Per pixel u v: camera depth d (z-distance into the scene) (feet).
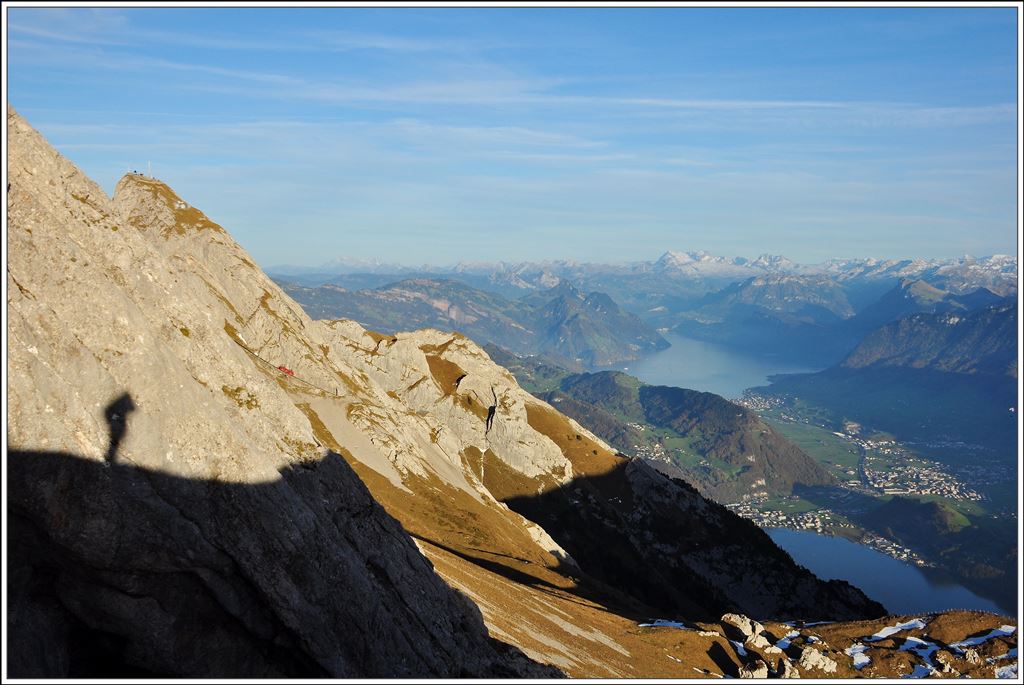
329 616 141.08
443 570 233.35
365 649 145.89
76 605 122.01
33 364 116.26
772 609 641.40
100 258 152.15
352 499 170.60
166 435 128.57
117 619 123.75
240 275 517.96
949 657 273.75
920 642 291.79
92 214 155.53
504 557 382.63
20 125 143.13
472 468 652.48
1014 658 271.90
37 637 116.16
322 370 491.72
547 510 636.89
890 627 311.88
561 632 235.20
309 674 140.56
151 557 123.24
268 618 135.95
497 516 468.75
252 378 170.19
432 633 163.73
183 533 126.31
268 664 138.31
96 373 123.03
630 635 271.08
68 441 116.47
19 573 116.06
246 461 138.00
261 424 162.40
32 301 120.57
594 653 225.76
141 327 133.08
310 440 170.50
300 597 136.67
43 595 120.47
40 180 143.43
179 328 161.38
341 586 145.18
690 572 652.89
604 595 427.33
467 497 466.29
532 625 227.20
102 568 119.65
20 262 123.65
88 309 127.34
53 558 118.21
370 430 449.89
